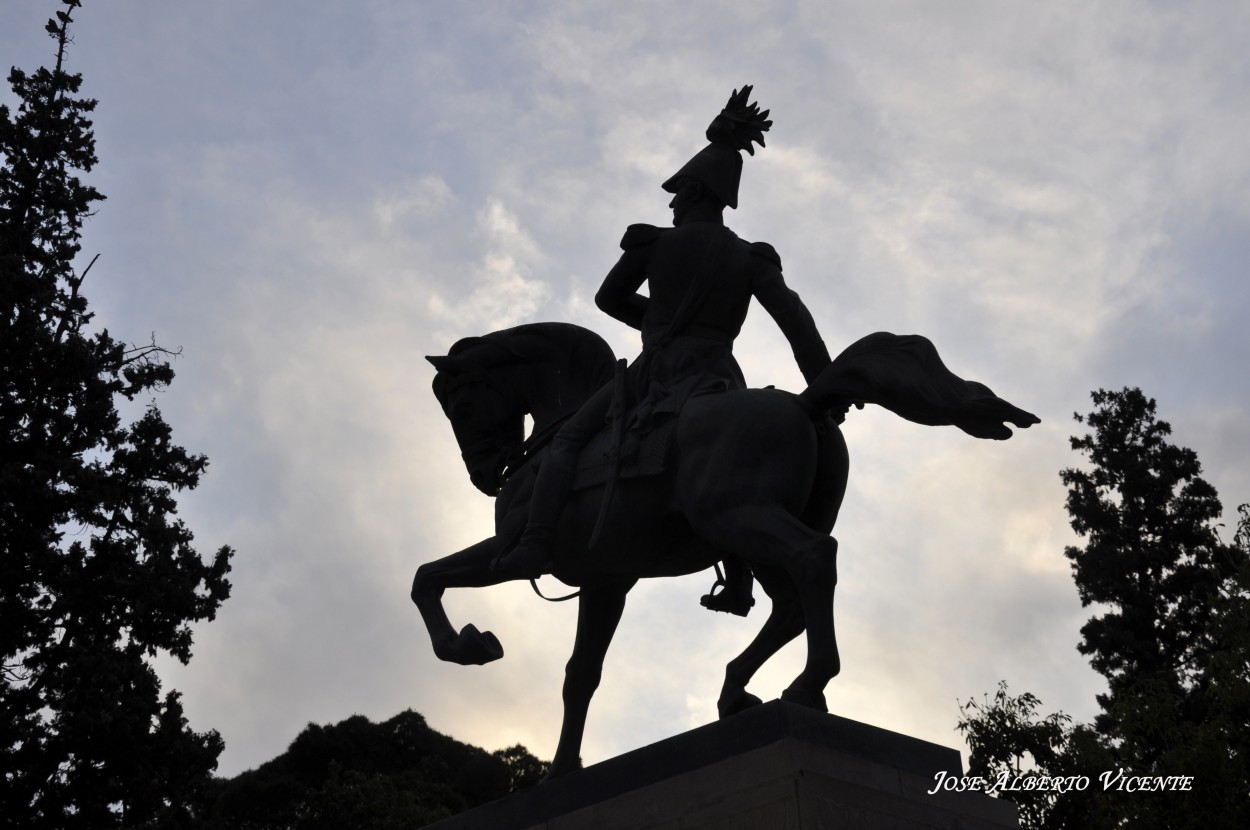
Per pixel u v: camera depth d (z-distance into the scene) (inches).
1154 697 611.2
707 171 238.1
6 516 710.5
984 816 183.6
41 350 735.7
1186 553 1112.2
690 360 222.4
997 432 197.0
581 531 221.6
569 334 251.6
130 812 682.2
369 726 1384.1
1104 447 1181.1
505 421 254.1
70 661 687.1
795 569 188.9
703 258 227.8
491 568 224.1
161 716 710.5
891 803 173.8
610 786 193.3
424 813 1018.1
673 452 211.3
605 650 235.1
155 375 789.2
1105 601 1110.4
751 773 172.9
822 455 210.1
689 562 221.5
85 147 845.2
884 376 200.2
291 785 1237.7
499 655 218.5
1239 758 549.6
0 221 811.4
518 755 1397.6
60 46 871.7
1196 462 1151.0
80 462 735.7
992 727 565.0
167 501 767.7
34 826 662.5
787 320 224.4
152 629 727.1
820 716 179.2
